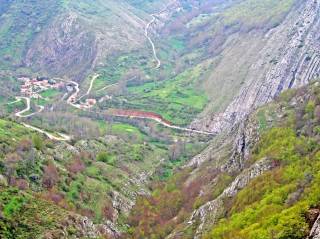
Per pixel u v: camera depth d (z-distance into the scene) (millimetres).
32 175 185500
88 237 163375
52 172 198375
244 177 172000
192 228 175625
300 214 105062
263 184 152375
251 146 198250
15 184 173500
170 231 190000
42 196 176125
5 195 158375
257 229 118250
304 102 197375
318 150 149000
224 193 176750
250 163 181625
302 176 137125
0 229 143375
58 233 151000
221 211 166750
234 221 142250
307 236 98500
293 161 154000
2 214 148500
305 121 177250
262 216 131375
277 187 143875
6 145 195625
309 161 146250
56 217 159750
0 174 172125
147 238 191875
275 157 165250
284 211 115500
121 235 193375
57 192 187500
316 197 107375
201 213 179250
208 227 164125
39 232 148625
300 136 169250
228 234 137750
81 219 168750
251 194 152875
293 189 133250
